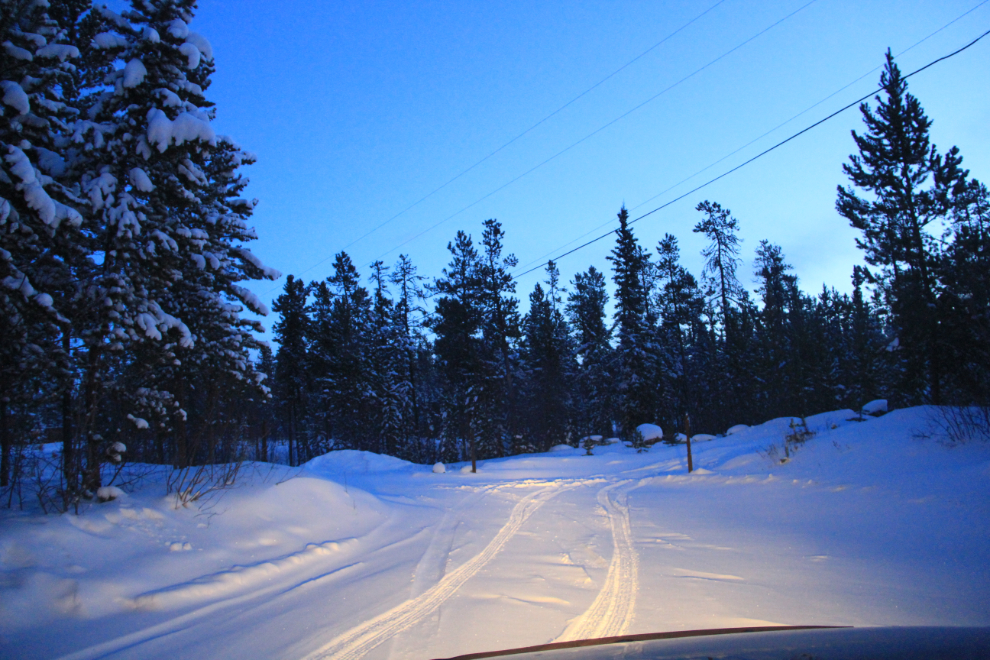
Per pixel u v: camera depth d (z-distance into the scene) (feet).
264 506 30.83
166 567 22.33
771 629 9.92
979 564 21.17
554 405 149.07
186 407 46.16
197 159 32.86
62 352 29.48
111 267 29.86
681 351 149.18
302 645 16.33
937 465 36.06
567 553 27.50
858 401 137.28
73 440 26.86
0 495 26.07
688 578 21.99
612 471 71.41
